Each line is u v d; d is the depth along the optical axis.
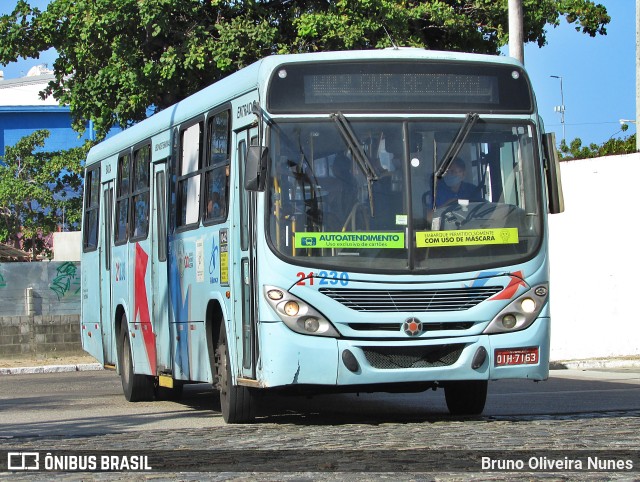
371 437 10.18
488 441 9.59
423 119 11.32
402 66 11.41
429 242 11.05
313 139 11.16
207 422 12.82
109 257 18.27
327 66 11.31
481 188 11.31
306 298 10.87
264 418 12.99
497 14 26.75
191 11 25.53
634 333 23.52
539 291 11.28
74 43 26.55
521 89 11.66
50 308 30.59
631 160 23.41
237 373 11.88
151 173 15.70
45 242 50.12
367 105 11.29
